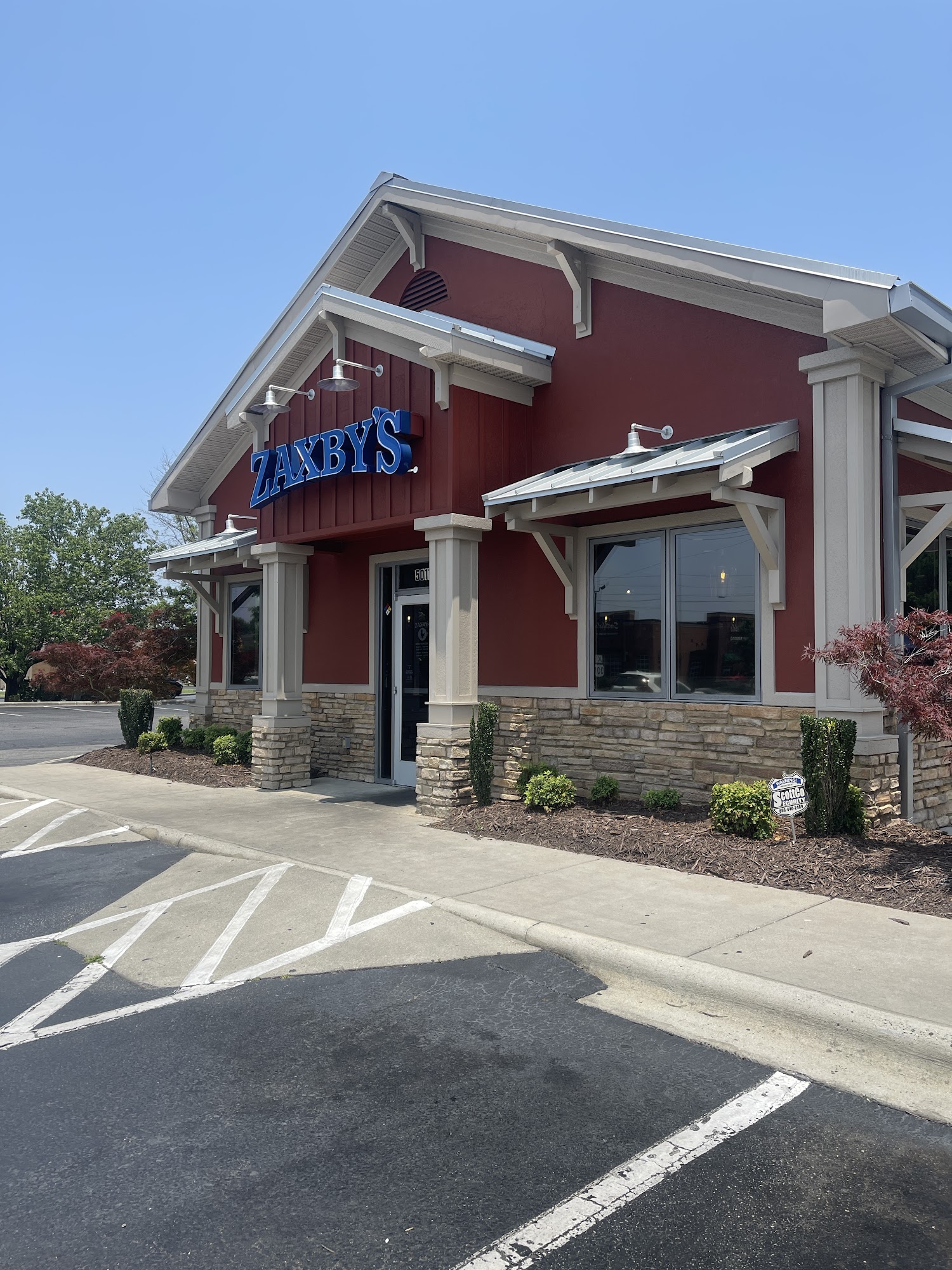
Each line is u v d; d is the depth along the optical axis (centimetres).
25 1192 343
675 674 959
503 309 1130
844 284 759
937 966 523
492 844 865
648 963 541
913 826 807
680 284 950
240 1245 311
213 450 1562
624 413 996
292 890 736
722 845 785
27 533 4628
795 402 863
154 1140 379
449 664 998
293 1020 500
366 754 1296
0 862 893
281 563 1230
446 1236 315
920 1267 297
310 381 1166
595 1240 311
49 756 1862
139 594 4791
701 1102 405
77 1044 475
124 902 736
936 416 1022
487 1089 420
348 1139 378
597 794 960
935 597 1095
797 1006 476
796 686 855
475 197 1078
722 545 927
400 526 1069
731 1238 312
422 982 549
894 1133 378
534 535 1060
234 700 1560
